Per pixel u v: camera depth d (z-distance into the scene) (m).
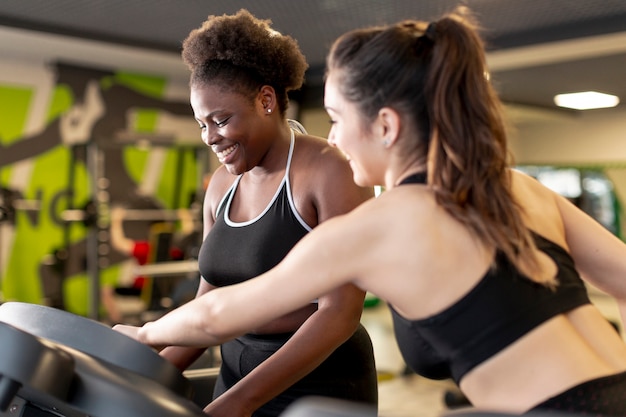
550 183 11.46
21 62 7.63
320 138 1.65
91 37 6.61
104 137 8.08
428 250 0.99
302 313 1.61
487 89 1.05
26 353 0.98
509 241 0.99
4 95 7.56
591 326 1.04
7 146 7.59
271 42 1.56
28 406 1.17
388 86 1.06
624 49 6.74
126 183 8.34
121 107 8.31
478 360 0.99
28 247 7.70
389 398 5.30
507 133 1.06
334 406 0.72
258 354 1.63
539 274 1.00
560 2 5.54
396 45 1.06
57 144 7.89
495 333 0.98
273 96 1.58
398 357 6.50
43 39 6.69
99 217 7.10
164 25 6.34
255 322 1.11
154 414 1.01
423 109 1.06
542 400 0.96
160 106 8.62
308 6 5.52
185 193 8.80
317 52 7.15
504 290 0.98
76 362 1.06
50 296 7.77
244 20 1.55
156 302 7.03
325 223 1.07
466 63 1.03
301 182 1.59
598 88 8.85
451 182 1.02
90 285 7.03
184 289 5.96
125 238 8.27
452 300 0.99
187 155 8.80
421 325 1.02
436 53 1.04
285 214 1.59
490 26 6.27
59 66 7.82
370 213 1.03
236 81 1.52
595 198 10.97
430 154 1.04
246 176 1.68
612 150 10.75
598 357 1.01
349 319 1.45
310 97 8.52
